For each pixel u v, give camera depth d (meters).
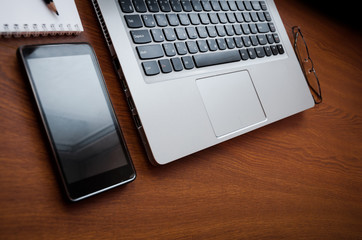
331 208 0.53
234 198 0.44
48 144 0.31
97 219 0.33
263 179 0.48
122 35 0.39
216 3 0.52
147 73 0.40
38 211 0.30
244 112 0.48
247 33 0.54
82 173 0.31
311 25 0.75
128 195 0.36
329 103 0.66
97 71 0.36
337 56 0.75
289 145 0.54
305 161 0.55
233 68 0.49
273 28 0.59
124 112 0.39
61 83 0.33
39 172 0.31
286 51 0.60
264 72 0.54
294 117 0.59
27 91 0.33
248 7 0.57
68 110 0.33
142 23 0.42
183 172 0.41
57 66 0.33
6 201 0.29
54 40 0.37
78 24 0.37
